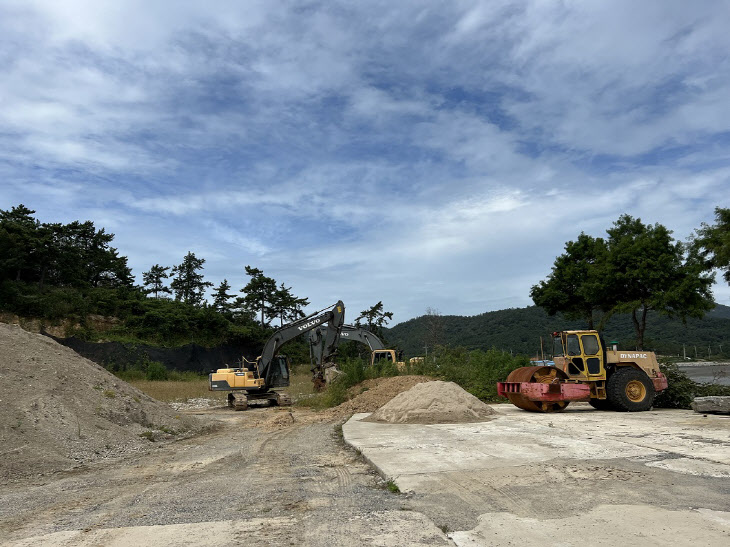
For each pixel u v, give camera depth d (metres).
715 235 20.31
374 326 61.16
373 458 8.37
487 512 5.35
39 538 5.05
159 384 33.28
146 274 65.75
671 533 4.46
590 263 26.25
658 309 21.83
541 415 13.99
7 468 8.82
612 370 15.16
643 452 7.99
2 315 39.03
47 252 44.38
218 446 11.53
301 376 45.84
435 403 13.57
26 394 11.77
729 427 10.45
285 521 5.28
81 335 41.84
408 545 4.43
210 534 4.91
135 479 8.17
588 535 4.53
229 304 60.41
